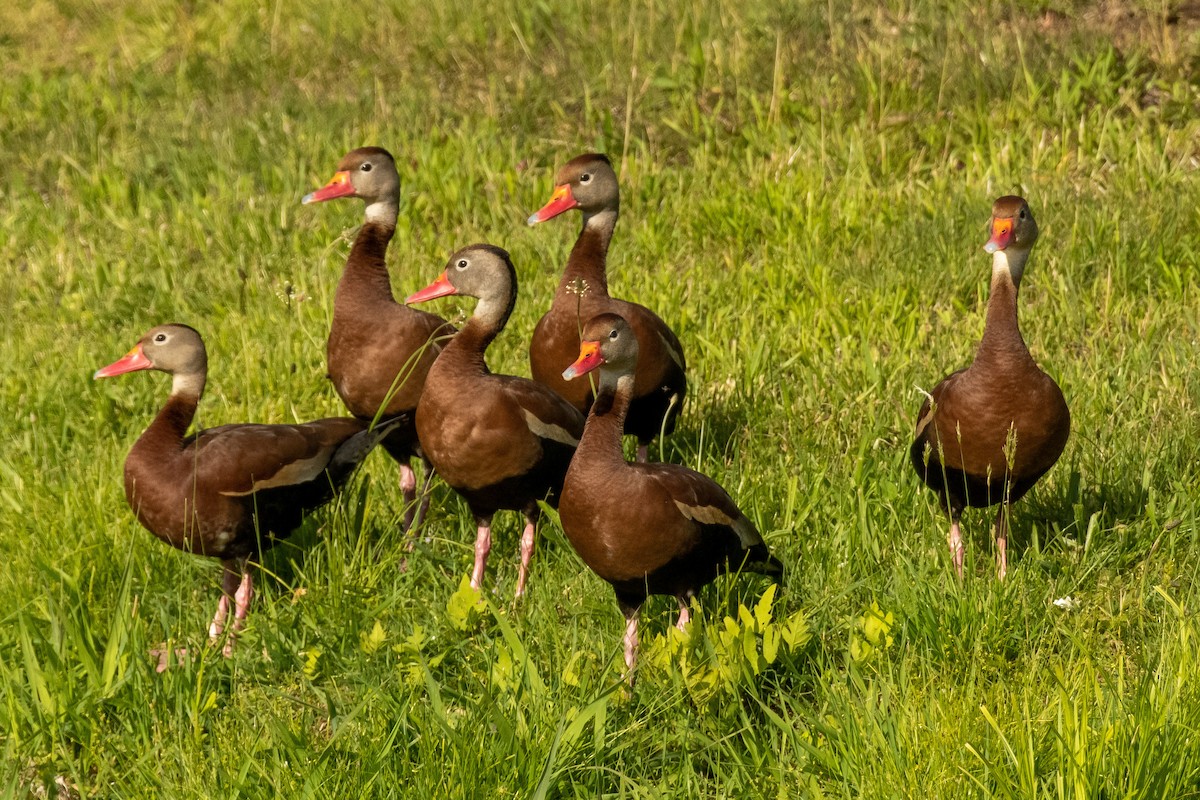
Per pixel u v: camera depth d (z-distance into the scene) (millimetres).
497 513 13016
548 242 18328
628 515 9938
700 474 10484
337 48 25438
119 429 15336
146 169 21859
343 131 22016
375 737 9266
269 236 19375
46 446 14750
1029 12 22516
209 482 11406
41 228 20625
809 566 11281
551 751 8570
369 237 13352
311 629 10953
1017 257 10938
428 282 17500
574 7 24984
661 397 13453
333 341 13281
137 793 9188
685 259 18156
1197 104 19375
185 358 11938
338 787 8711
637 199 19172
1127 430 12898
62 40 28641
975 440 10914
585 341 10008
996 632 10141
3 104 25125
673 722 9453
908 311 16047
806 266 17094
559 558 11922
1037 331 15297
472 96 23031
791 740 9008
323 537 12328
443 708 9500
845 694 9289
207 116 23641
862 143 19625
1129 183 17906
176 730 9797
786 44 22344
